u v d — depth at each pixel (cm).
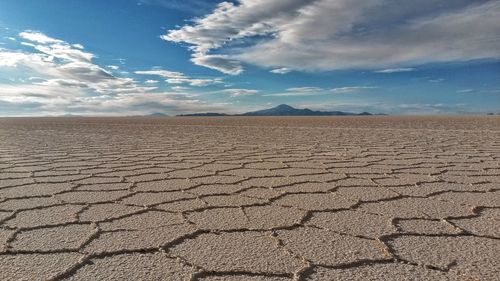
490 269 114
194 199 213
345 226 159
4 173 311
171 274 113
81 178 286
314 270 115
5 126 1472
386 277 110
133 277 111
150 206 197
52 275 112
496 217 172
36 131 1067
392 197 216
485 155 421
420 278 109
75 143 634
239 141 658
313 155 435
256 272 114
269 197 218
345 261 121
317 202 205
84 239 144
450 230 153
